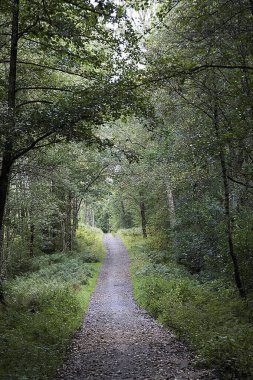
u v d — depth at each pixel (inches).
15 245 1226.6
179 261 942.4
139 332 465.7
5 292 621.6
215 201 688.4
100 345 405.7
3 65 664.4
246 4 353.7
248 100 372.2
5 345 327.6
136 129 1103.6
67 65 481.1
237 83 392.8
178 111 655.1
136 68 424.2
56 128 394.0
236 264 509.4
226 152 486.0
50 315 482.9
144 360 337.7
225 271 578.9
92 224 3203.7
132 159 504.7
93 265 1195.3
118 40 418.9
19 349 321.7
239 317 424.8
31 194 995.3
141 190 1358.3
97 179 1269.7
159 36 542.6
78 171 1181.1
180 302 534.6
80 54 456.4
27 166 714.2
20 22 459.2
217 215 702.5
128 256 1429.6
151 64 390.3
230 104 448.8
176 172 775.1
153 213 1332.4
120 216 2491.4
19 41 540.7
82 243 1610.5
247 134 402.0
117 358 350.3
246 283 535.2
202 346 334.0
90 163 1190.9
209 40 382.0
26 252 1256.8
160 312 549.3
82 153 1047.6
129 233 2119.8
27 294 627.2
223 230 595.5
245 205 621.0
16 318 437.1
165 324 484.1
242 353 289.0
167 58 376.2
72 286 770.8
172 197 1014.4
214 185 722.8
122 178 1254.9
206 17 362.9
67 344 394.3
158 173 979.9
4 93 489.7
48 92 536.7
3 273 965.2
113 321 551.5
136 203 1616.6
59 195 1325.0
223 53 375.2
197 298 539.8
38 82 552.4
